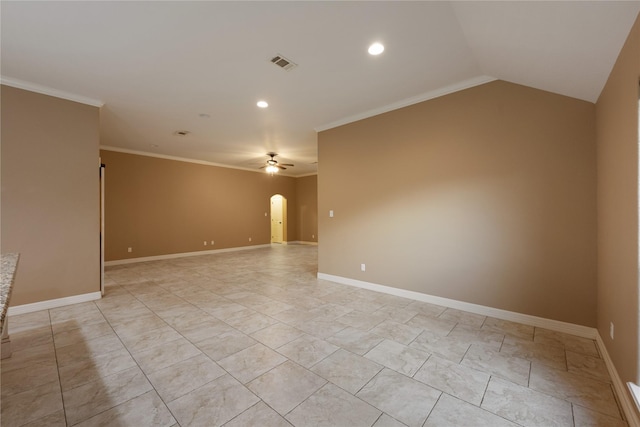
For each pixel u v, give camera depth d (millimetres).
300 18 2252
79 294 3732
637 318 1592
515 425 1587
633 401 1523
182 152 7141
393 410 1704
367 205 4344
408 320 3109
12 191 3318
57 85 3439
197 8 2143
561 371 2115
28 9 2139
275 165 7438
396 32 2428
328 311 3402
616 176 1974
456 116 3428
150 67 3029
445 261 3525
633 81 1615
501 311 3117
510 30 2064
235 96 3732
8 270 1757
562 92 2713
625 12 1517
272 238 11953
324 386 1938
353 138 4527
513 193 3039
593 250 2627
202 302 3764
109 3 2084
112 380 2006
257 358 2309
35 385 1947
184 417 1643
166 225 7523
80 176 3764
